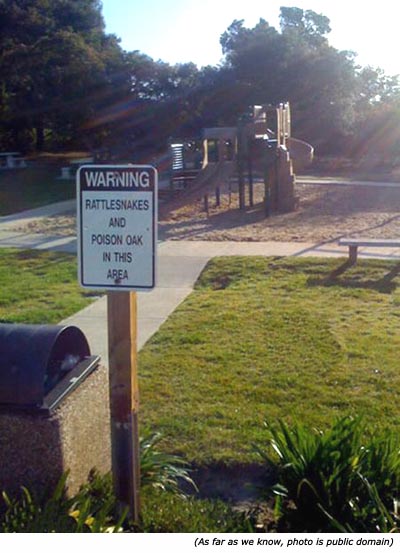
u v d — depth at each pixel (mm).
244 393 6730
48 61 36844
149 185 4246
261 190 23453
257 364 7465
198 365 7473
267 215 18109
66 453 4535
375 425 5949
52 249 14250
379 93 39844
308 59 37219
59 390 4727
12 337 4742
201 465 5531
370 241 11930
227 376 7145
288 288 10703
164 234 15633
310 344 8047
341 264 11953
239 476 5477
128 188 4262
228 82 37781
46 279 11766
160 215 18609
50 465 4484
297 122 37531
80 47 36938
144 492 4770
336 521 4266
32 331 4801
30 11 37906
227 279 11516
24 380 4551
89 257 4320
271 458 5305
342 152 38000
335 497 4469
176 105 38000
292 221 17406
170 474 5156
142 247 4277
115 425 4402
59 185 27734
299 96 37500
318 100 37312
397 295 10188
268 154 18172
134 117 38094
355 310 9414
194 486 5199
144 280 4297
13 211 20656
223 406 6453
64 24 40156
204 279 11508
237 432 5949
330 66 37125
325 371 7227
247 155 18969
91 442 4875
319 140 37969
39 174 31750
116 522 4332
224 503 5020
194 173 20531
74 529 4023
